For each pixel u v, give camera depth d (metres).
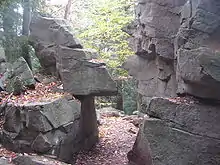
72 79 9.95
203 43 7.12
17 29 14.01
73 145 9.64
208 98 6.88
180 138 6.96
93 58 10.35
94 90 9.95
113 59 15.88
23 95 9.45
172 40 8.81
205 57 6.40
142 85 10.36
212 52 6.48
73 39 10.15
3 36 12.46
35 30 11.06
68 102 9.20
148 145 7.15
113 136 12.88
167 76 9.17
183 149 6.92
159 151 7.05
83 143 10.52
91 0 18.84
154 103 7.29
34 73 12.05
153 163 7.02
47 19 10.84
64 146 8.86
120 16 15.09
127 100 18.31
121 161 9.94
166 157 7.00
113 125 14.73
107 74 10.03
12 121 8.33
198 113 6.91
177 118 7.05
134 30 11.02
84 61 9.95
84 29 17.58
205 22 7.12
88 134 10.98
